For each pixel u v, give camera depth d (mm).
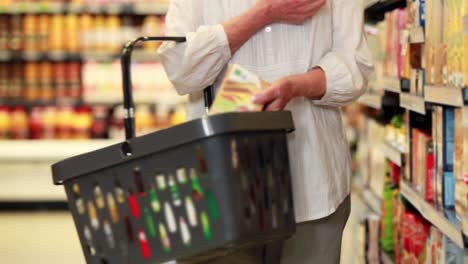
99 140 7488
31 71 7422
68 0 7289
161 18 7414
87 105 7520
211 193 1797
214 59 2262
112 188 1929
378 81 4297
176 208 1842
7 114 7480
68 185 1996
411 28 3260
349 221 5602
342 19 2383
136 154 1861
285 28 2293
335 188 2344
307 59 2297
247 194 1814
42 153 7184
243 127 1798
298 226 2314
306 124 2297
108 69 7434
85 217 1991
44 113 7500
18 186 7297
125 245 1934
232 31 2234
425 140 3080
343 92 2270
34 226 6746
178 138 1804
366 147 5191
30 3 7250
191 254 1836
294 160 2287
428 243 3119
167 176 1846
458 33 2486
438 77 2773
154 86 7398
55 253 5797
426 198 3057
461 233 2449
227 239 1788
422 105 3037
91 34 7375
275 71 2295
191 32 2271
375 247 4238
